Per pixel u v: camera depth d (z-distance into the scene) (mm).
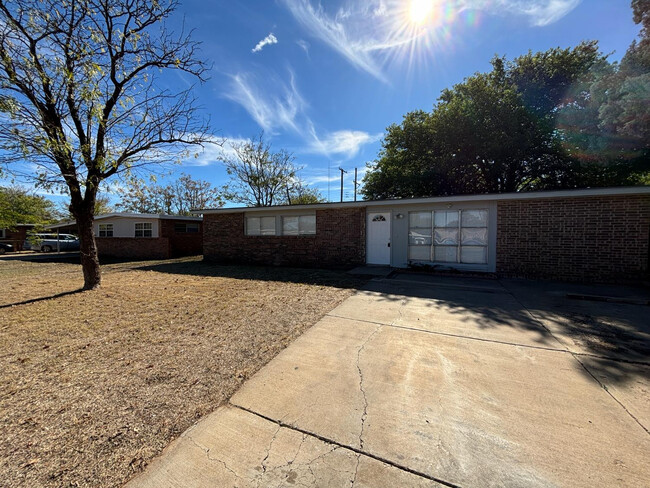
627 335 3852
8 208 9992
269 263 12406
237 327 4367
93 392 2648
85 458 1880
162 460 1863
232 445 1984
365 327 4293
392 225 10094
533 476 1691
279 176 26984
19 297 6484
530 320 4516
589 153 14742
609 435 2012
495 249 8523
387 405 2402
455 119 16375
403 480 1678
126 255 17422
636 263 7078
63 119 5965
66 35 5613
